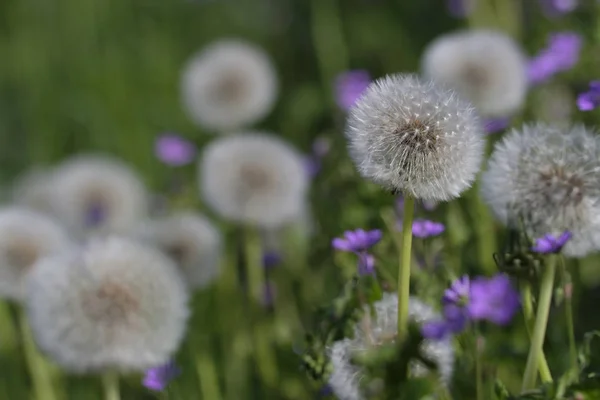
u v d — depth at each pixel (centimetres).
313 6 131
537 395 93
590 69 116
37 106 142
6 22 147
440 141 94
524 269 95
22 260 108
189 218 114
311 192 116
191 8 151
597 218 96
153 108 141
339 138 114
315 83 138
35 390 109
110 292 100
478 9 127
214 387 108
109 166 124
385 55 137
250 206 112
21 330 109
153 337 100
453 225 105
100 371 100
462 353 97
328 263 110
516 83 112
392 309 96
